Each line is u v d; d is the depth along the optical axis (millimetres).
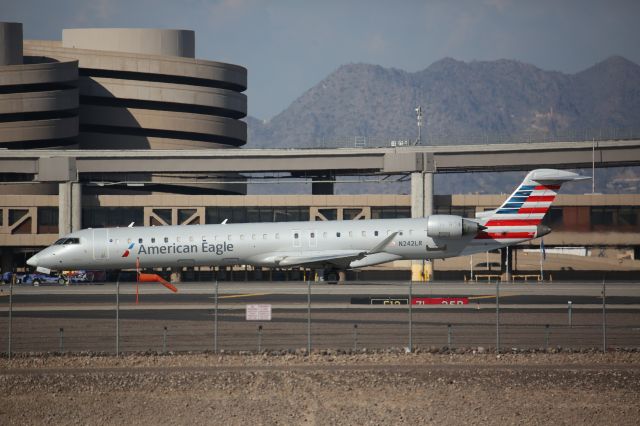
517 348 116250
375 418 90938
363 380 102188
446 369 106000
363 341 121812
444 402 95062
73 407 94938
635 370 105375
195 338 125688
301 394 97875
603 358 110750
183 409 94000
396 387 99750
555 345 118188
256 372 105375
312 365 108438
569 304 133500
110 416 92438
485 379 102375
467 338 123625
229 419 91250
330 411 92938
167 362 110750
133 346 120562
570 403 94625
